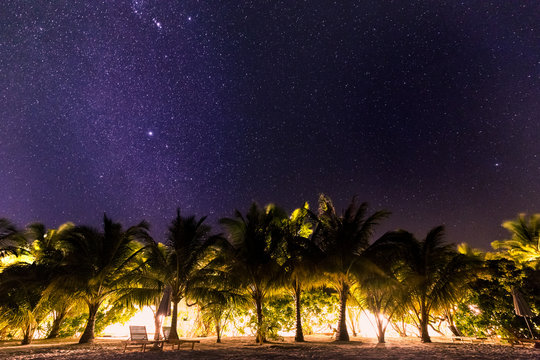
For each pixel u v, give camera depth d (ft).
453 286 44.78
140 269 49.47
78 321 51.83
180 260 48.06
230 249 48.93
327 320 59.93
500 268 47.06
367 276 46.06
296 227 55.36
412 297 46.19
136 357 30.07
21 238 54.65
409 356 30.07
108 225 48.98
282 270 47.39
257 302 48.11
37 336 52.49
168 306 43.24
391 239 47.37
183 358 29.58
